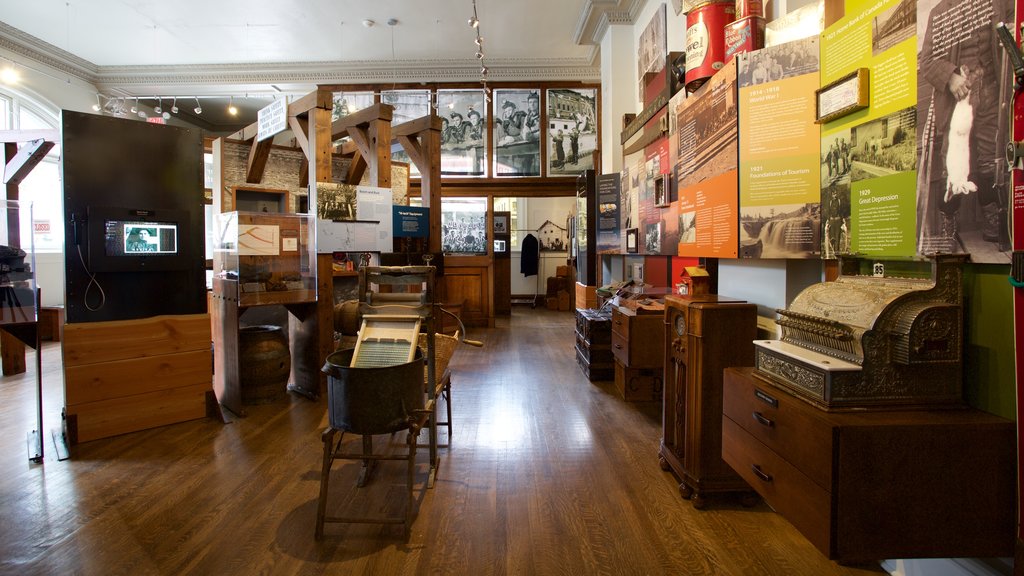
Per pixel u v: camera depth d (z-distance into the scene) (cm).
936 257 157
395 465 310
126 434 361
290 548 222
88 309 367
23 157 482
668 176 393
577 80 991
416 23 821
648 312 410
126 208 371
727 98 278
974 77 151
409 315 282
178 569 207
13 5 741
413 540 229
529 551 220
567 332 833
